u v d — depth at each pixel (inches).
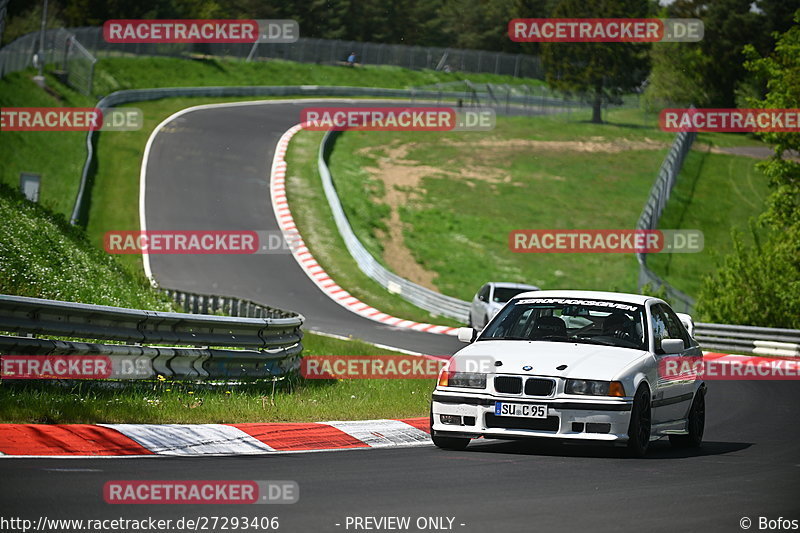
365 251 6702.8
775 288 4510.3
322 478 1157.7
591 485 1178.0
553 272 7500.0
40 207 3336.6
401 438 1626.5
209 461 1261.1
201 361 1867.6
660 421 1550.2
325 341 3506.4
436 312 5905.5
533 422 1427.2
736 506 1071.0
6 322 1533.0
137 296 3014.3
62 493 978.7
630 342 1553.9
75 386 1585.9
